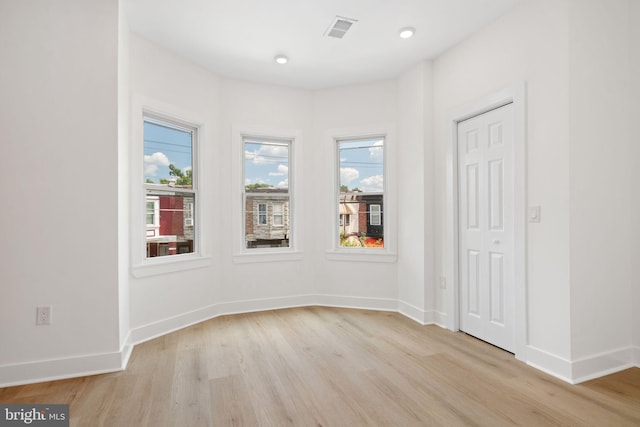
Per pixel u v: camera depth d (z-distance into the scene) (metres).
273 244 4.09
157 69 3.08
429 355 2.60
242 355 2.61
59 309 2.21
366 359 2.53
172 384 2.15
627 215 2.35
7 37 2.12
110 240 2.32
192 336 3.04
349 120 4.01
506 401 1.94
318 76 3.79
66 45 2.23
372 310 3.88
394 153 3.84
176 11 2.61
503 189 2.68
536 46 2.37
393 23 2.79
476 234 2.96
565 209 2.18
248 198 3.99
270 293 3.96
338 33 2.93
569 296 2.16
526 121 2.44
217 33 2.92
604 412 1.82
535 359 2.37
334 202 4.09
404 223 3.71
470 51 2.96
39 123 2.17
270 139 4.07
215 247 3.68
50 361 2.19
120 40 2.43
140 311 2.91
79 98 2.25
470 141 3.03
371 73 3.72
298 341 2.91
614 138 2.30
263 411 1.85
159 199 3.22
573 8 2.18
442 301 3.32
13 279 2.13
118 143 2.35
